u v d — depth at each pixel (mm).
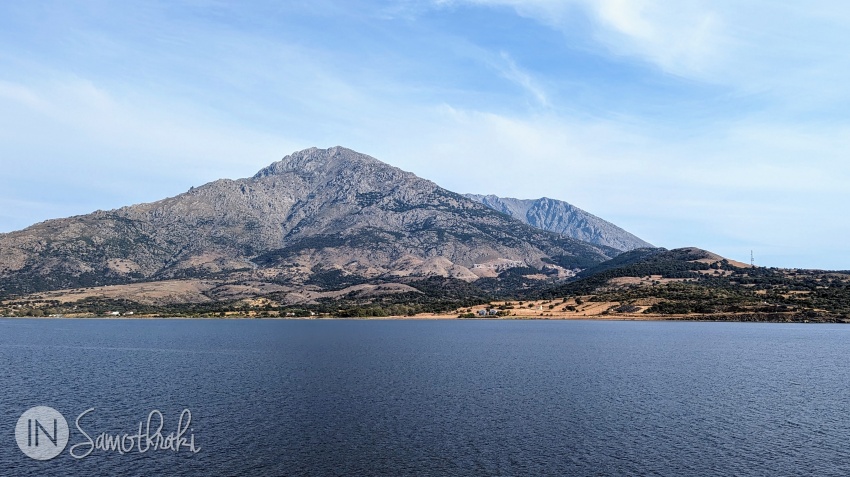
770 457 72000
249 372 139375
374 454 72375
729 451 74188
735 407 99312
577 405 99875
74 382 123750
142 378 129500
